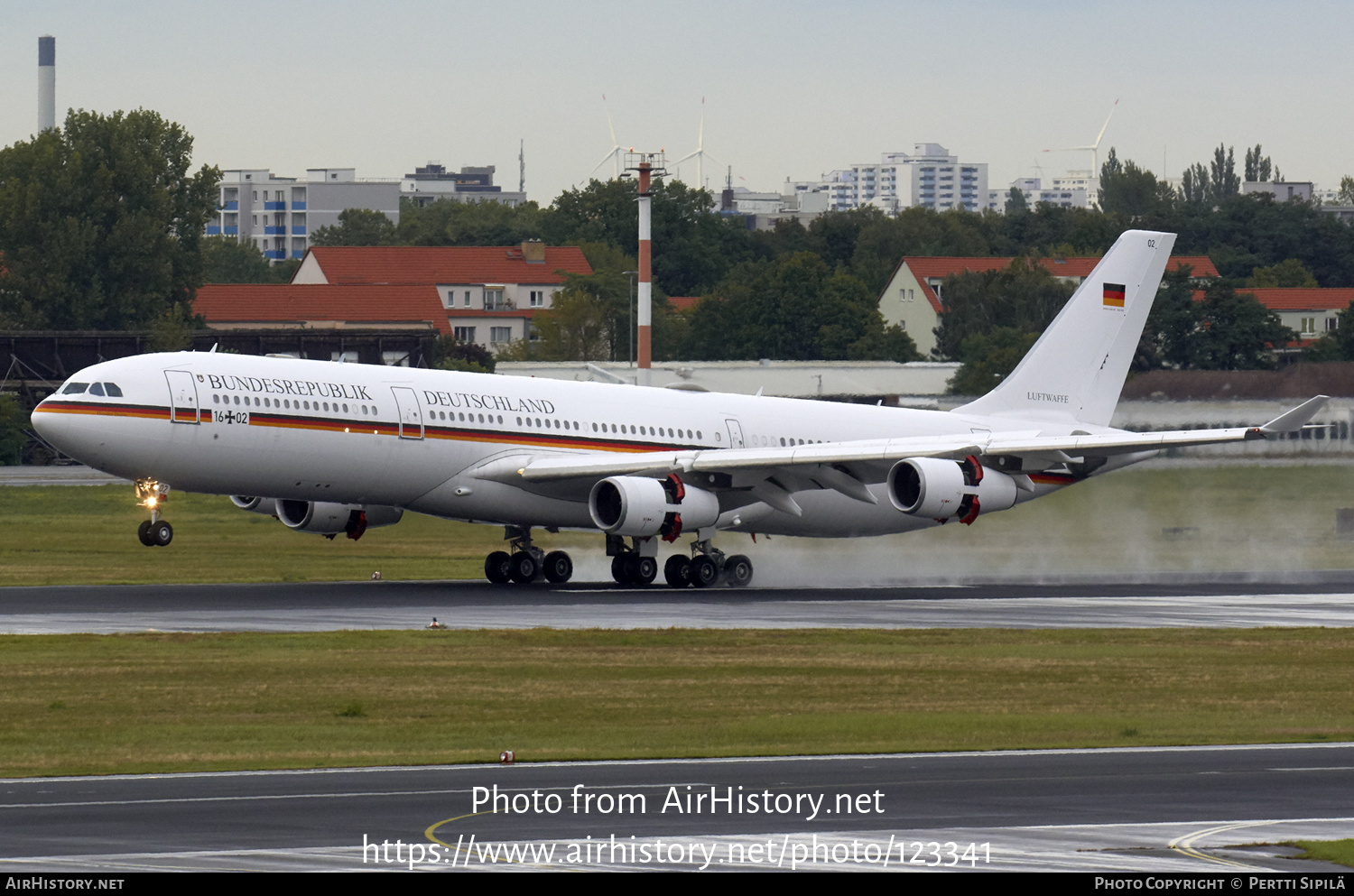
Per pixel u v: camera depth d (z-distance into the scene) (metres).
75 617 155.25
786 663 130.88
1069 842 71.25
